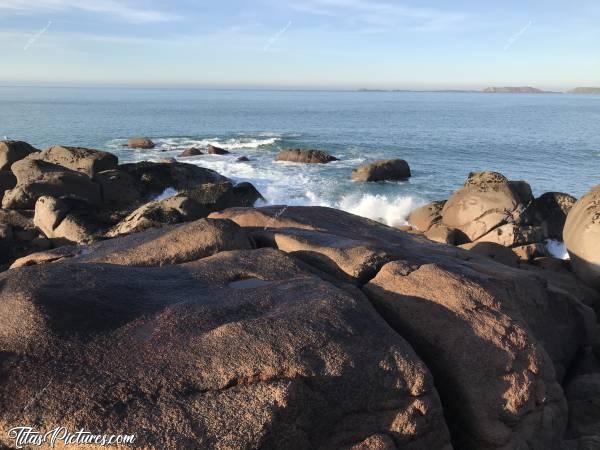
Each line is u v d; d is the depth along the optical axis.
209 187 19.23
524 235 15.52
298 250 7.20
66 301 4.73
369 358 4.65
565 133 65.88
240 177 30.53
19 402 3.85
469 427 5.17
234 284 5.86
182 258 6.76
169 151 42.72
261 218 9.35
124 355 4.31
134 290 5.30
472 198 16.58
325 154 38.31
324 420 4.33
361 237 9.03
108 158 20.91
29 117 80.88
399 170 32.00
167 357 4.31
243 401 4.05
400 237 9.88
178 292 5.49
